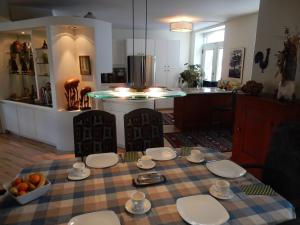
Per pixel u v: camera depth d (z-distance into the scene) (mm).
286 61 2291
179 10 4188
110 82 3877
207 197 1307
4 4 3721
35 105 3891
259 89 2551
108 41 3580
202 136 4531
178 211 1190
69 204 1259
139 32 6777
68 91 3537
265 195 1343
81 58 3492
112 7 3957
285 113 2068
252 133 2551
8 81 4406
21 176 1527
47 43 3352
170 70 6750
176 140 4289
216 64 6289
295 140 1565
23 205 1247
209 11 4273
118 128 3652
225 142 4199
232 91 4410
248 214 1170
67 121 3510
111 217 1139
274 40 2641
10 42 4250
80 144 2027
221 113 4992
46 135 3910
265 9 2746
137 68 6254
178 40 6641
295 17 2363
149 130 2174
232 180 1517
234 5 3814
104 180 1509
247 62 4773
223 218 1135
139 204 1182
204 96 4797
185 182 1490
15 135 4434
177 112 5027
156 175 1542
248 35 4680
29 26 3406
